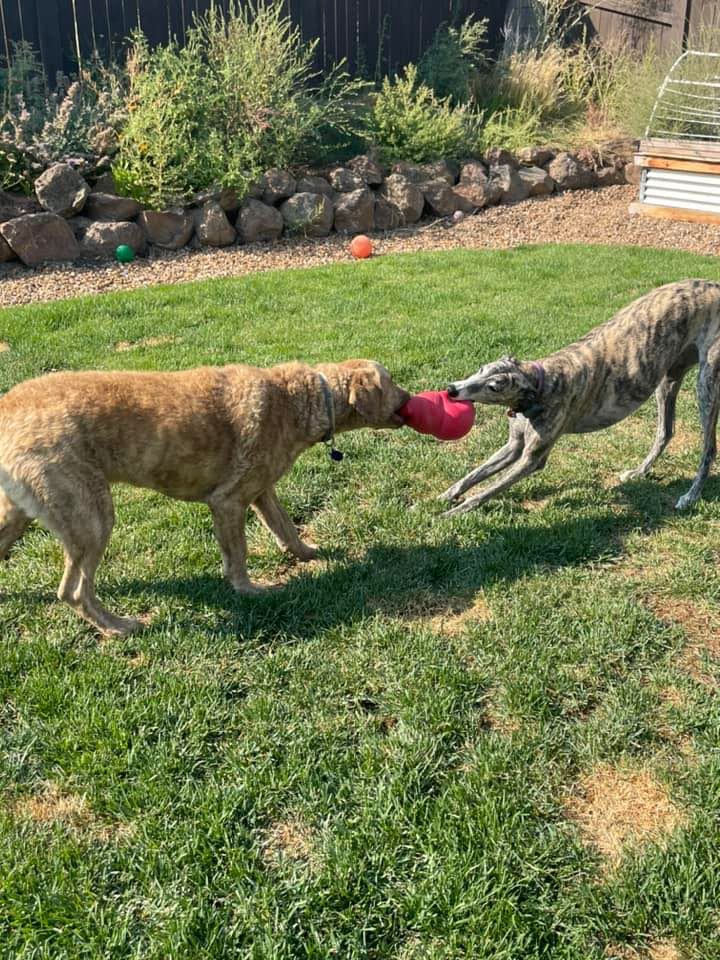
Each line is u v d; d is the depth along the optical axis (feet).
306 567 6.90
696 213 18.80
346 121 19.48
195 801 4.56
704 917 3.99
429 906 4.01
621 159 21.26
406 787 4.65
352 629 6.00
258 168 16.93
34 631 5.97
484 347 11.32
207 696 5.31
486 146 20.72
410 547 7.06
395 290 14.03
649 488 8.09
